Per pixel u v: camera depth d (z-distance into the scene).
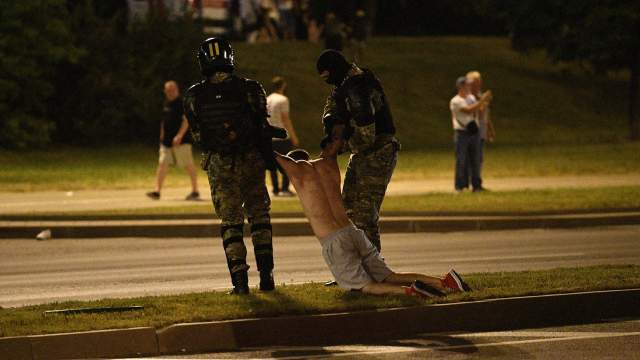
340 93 22.61
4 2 80.31
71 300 24.56
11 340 18.14
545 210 40.94
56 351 18.31
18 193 51.31
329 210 21.62
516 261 30.14
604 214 40.47
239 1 116.88
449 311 20.08
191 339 18.94
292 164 21.94
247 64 108.75
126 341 18.61
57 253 33.94
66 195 50.03
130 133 88.88
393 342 19.28
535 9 99.38
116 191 52.03
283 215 39.94
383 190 23.45
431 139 96.88
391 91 108.62
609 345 18.72
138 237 37.62
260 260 22.50
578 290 21.31
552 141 97.81
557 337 19.41
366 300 20.59
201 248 34.72
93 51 88.25
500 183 54.38
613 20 96.38
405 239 36.34
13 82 81.50
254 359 18.17
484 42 129.12
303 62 111.88
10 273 29.61
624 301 21.19
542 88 115.94
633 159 69.81
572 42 99.75
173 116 46.84
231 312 19.66
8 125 80.56
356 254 21.61
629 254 31.34
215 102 21.95
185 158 47.06
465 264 29.72
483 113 48.16
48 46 82.44
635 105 97.06
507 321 20.38
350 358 18.09
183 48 90.88
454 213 40.44
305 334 19.41
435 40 128.00
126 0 97.19
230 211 22.19
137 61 89.56
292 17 124.88
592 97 115.88
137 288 26.30
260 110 22.22
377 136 23.36
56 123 87.12
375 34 138.88
